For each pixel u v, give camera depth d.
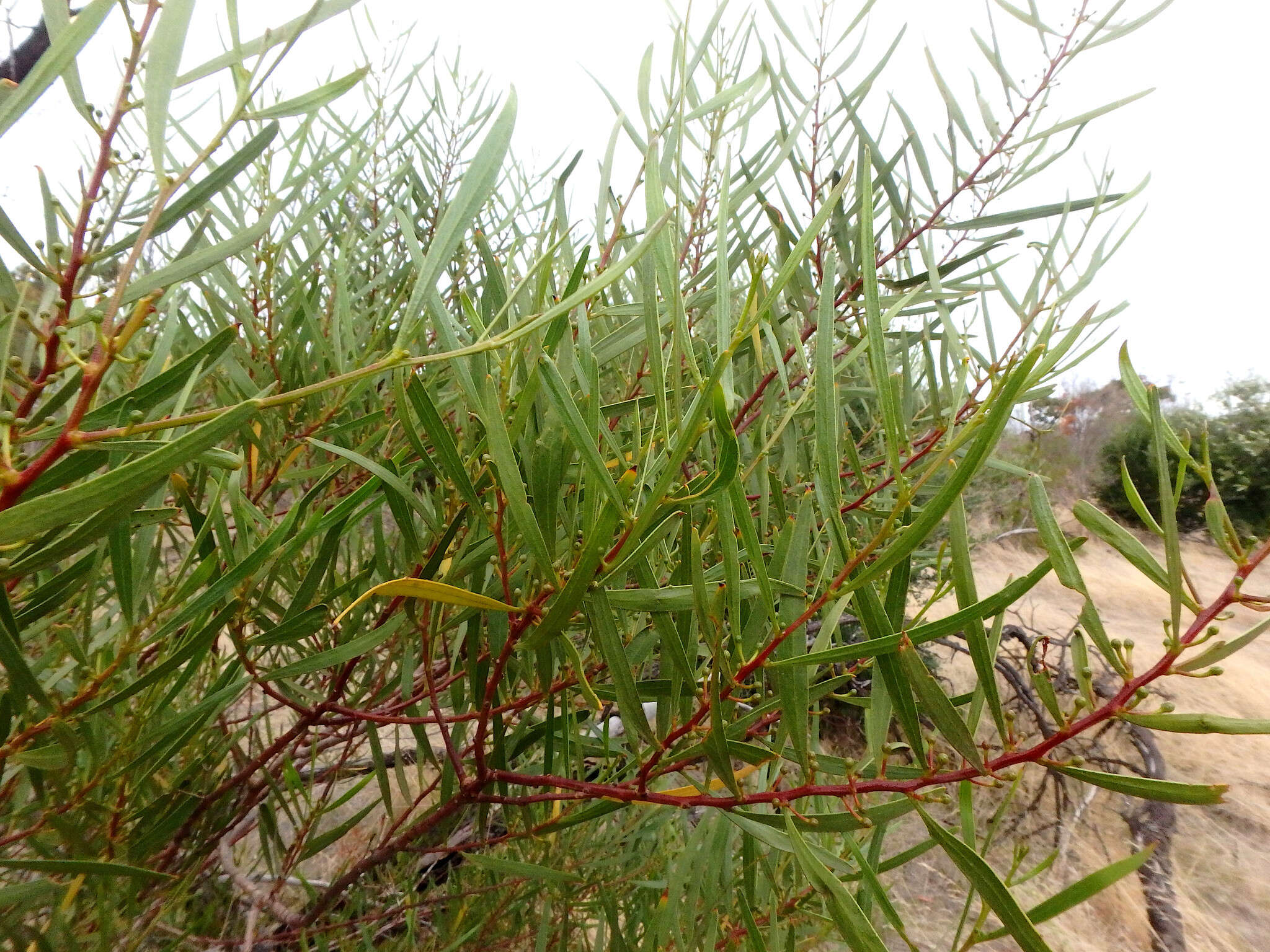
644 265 0.37
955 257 0.80
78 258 0.27
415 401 0.38
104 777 0.46
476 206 0.28
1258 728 0.31
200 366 0.34
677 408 0.38
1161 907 2.62
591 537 0.36
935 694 0.35
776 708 0.47
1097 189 0.76
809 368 0.51
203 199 0.28
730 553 0.36
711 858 0.68
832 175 0.81
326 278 0.85
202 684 0.72
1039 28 0.79
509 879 1.06
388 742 1.59
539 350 0.34
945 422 0.78
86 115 0.27
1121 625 4.76
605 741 0.71
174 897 0.68
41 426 0.31
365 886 1.01
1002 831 2.83
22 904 0.50
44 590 0.37
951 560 0.34
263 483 0.69
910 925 2.29
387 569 0.59
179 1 0.25
